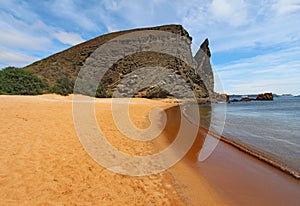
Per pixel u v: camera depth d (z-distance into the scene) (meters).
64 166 3.79
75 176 3.47
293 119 14.91
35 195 2.76
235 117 16.22
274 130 10.14
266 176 4.27
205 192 3.47
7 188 2.83
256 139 8.00
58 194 2.87
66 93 24.27
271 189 3.68
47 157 4.08
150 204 2.93
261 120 14.27
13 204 2.51
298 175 4.32
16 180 3.06
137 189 3.33
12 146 4.38
